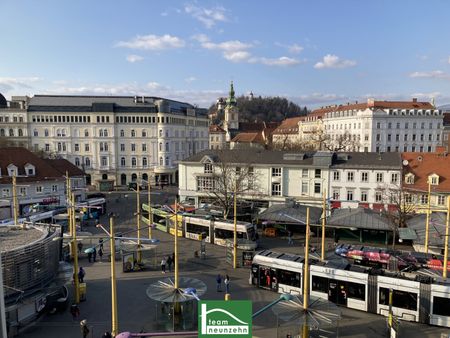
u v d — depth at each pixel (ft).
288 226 183.32
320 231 177.78
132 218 221.66
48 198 224.12
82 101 344.28
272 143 480.23
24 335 87.97
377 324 92.22
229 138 655.35
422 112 444.55
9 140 322.14
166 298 87.51
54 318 96.68
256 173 213.87
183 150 375.25
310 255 120.26
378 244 165.07
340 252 124.88
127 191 320.50
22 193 214.69
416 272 102.12
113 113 334.65
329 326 90.84
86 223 205.77
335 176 201.87
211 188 215.92
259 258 115.96
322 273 103.50
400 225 160.15
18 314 90.48
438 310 90.79
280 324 88.69
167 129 345.51
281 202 210.38
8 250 89.45
